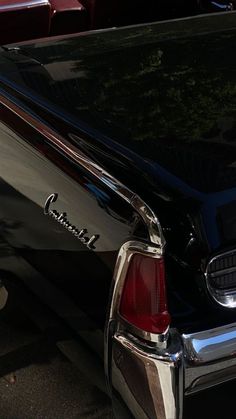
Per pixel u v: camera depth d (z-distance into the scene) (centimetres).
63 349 257
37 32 449
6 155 270
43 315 264
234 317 222
